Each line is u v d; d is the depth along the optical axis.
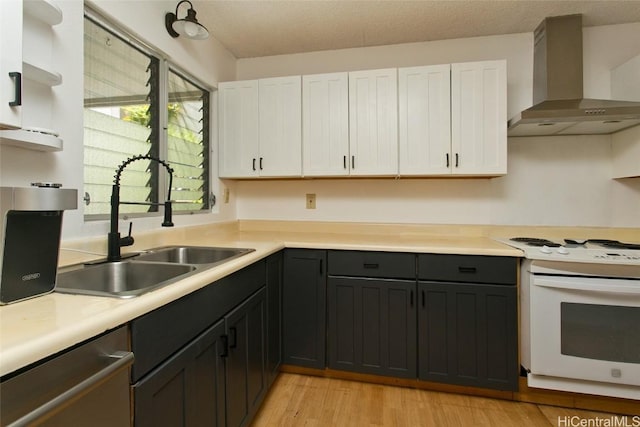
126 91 1.59
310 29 2.20
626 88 1.98
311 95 2.20
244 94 2.29
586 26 2.14
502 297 1.74
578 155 2.17
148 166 1.75
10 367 0.51
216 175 2.36
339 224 2.49
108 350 0.71
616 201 2.12
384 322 1.87
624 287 1.53
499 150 1.97
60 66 1.17
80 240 1.25
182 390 0.97
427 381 1.84
